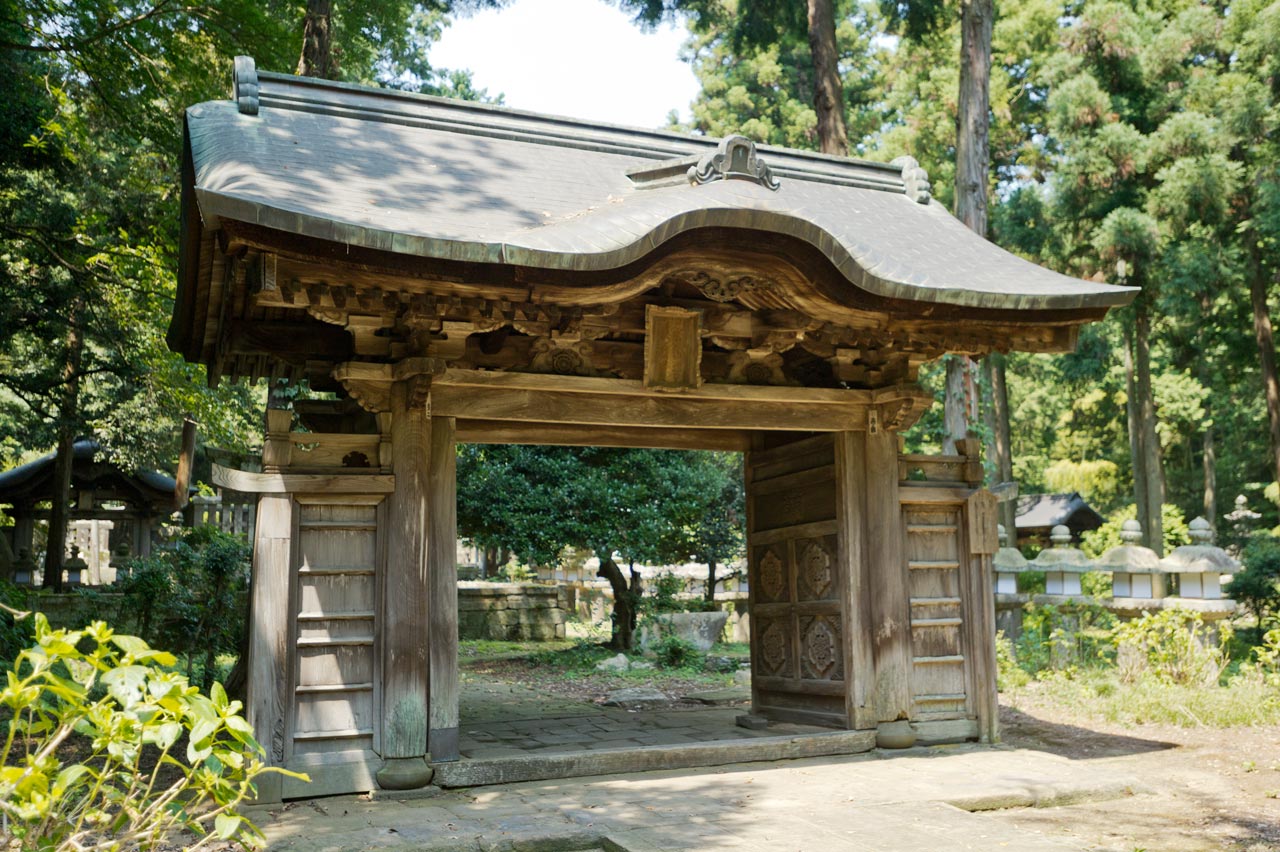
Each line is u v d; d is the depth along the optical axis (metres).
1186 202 21.03
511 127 7.66
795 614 8.06
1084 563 12.24
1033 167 26.86
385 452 6.22
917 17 17.56
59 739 2.61
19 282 13.45
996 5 25.42
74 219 13.12
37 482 20.53
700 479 14.89
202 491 18.66
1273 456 25.00
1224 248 21.77
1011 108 26.45
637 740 7.58
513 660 15.03
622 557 14.74
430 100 7.57
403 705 5.96
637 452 14.71
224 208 4.89
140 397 17.98
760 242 6.19
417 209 5.78
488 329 6.18
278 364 8.00
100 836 3.07
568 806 5.55
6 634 9.16
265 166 5.90
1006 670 10.72
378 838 4.88
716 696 10.49
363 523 6.18
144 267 12.90
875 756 7.02
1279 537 23.36
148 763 7.09
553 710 9.66
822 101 14.52
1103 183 21.97
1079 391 29.33
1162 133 21.28
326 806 5.62
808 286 6.47
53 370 16.55
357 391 6.20
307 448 6.14
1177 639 10.08
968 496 7.62
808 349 7.44
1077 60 22.52
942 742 7.34
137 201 14.88
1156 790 6.31
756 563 8.66
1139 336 23.38
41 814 2.48
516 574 21.36
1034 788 6.02
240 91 6.94
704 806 5.54
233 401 15.84
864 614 7.30
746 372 7.40
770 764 6.75
